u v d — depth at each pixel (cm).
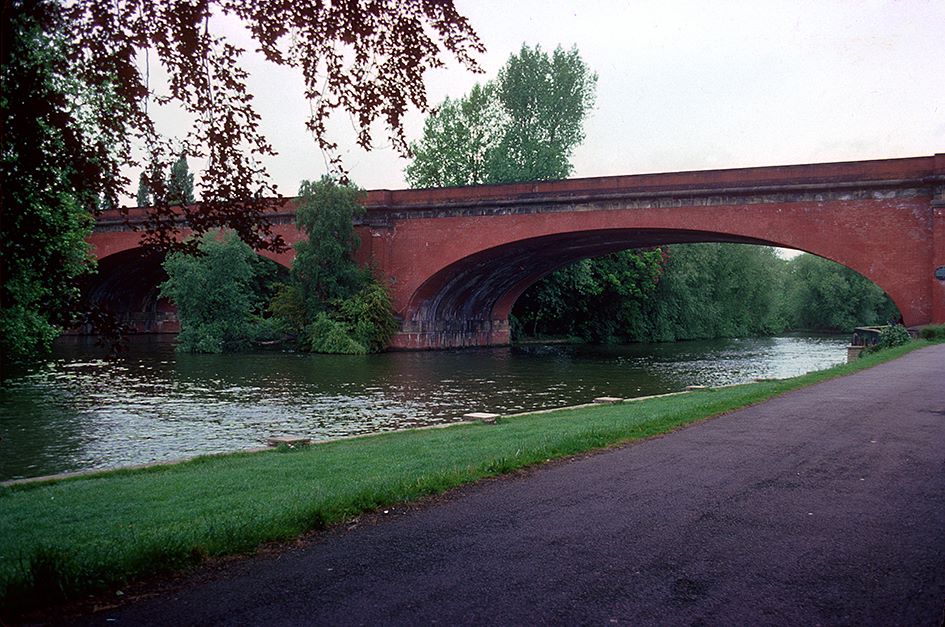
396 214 4759
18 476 1387
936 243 3434
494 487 771
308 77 601
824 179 3688
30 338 1814
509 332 6331
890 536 580
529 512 671
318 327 4559
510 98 6531
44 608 462
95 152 561
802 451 915
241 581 508
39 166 541
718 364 4203
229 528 609
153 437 1828
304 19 565
